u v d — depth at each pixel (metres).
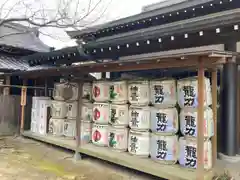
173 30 5.41
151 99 4.81
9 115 8.34
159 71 7.06
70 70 5.54
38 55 9.56
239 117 5.98
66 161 5.50
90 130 6.14
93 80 6.19
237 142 5.73
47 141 6.62
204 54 3.31
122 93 5.20
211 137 4.49
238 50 6.07
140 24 8.21
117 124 5.21
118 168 5.04
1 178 4.33
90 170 4.91
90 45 7.52
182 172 3.96
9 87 8.52
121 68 4.64
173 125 4.48
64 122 6.74
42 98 7.83
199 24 4.95
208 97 4.30
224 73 5.70
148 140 4.77
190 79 4.23
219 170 4.54
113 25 8.66
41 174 4.61
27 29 8.52
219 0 6.25
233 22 4.48
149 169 4.20
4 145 6.80
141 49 6.86
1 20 6.61
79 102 5.75
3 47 10.70
